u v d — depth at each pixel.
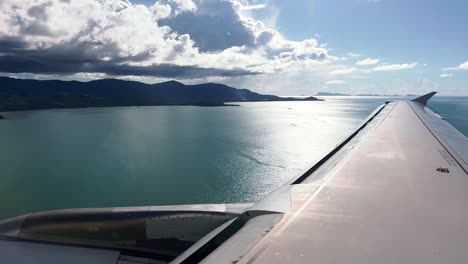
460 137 22.25
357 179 11.11
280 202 8.56
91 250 10.70
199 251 6.50
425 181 10.96
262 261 5.27
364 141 19.52
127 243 10.82
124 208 11.07
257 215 7.93
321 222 7.12
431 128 25.88
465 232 6.75
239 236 6.41
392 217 7.54
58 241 10.88
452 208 8.26
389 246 5.99
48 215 11.08
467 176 11.71
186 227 10.54
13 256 10.28
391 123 29.14
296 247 5.82
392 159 14.48
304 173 12.07
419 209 8.14
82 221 10.82
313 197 9.01
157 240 10.73
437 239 6.37
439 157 15.00
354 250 5.77
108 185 78.31
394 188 10.06
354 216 7.55
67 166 97.81
